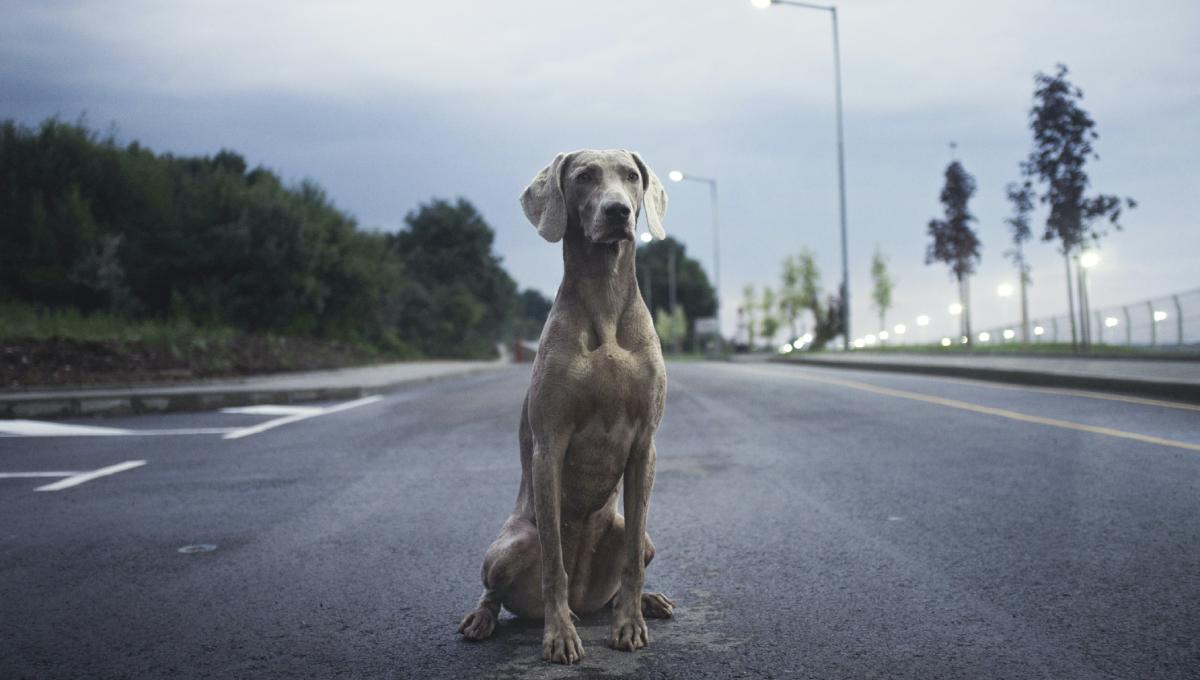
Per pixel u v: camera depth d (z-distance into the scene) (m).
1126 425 8.20
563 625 3.06
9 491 6.52
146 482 6.85
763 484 6.25
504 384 18.80
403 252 64.00
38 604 3.80
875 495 5.73
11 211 21.48
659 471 6.96
